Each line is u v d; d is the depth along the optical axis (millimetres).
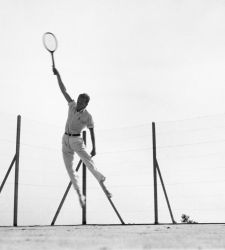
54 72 6242
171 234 4621
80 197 6211
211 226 6922
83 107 5973
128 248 2996
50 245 3162
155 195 9109
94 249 2879
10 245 3170
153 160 9336
